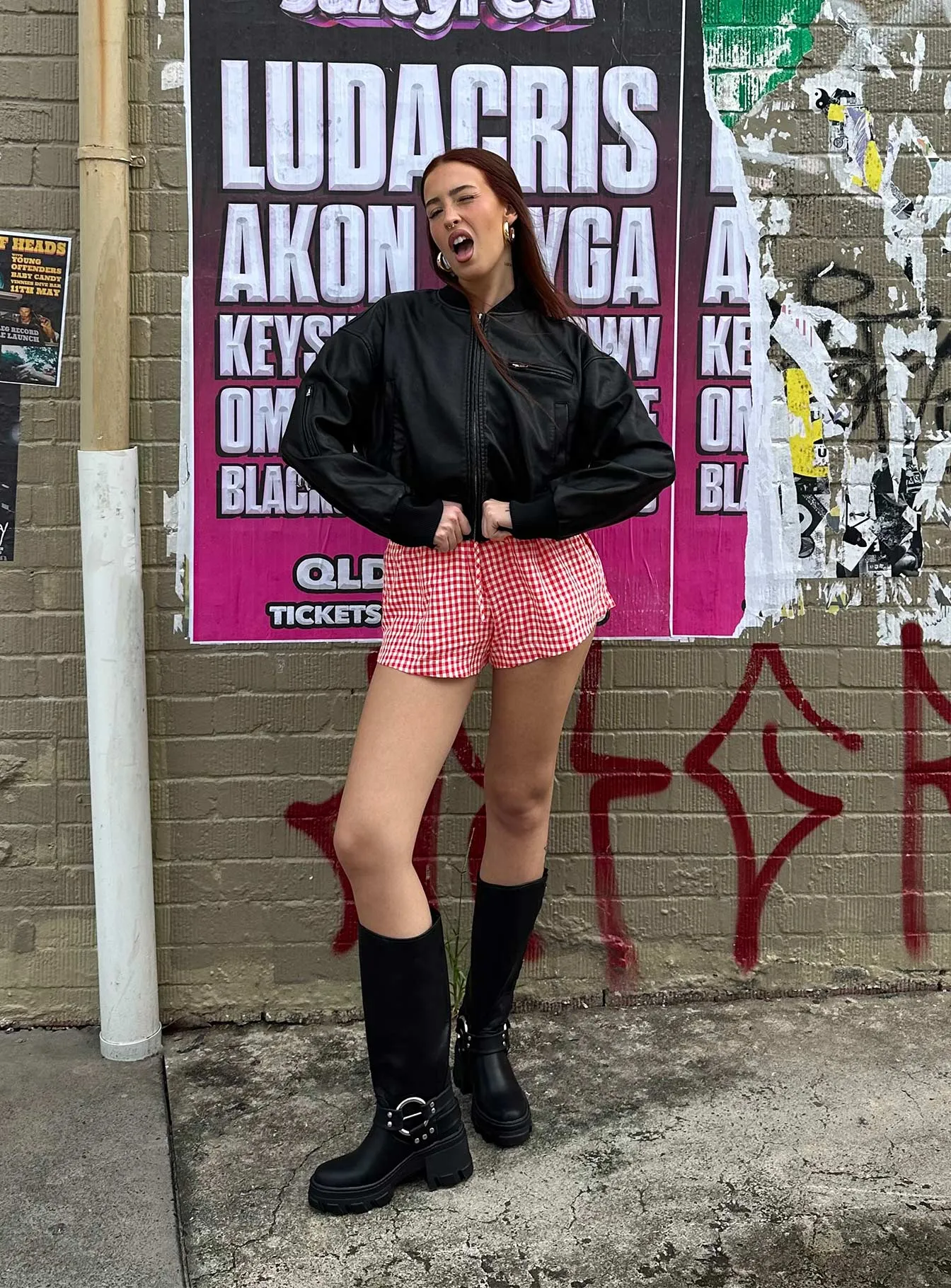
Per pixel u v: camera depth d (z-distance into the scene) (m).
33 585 3.09
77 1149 2.69
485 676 3.20
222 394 3.07
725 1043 3.12
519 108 3.04
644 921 3.31
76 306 3.03
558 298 2.57
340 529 3.12
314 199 3.03
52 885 3.18
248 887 3.22
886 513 3.25
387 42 3.00
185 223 3.02
